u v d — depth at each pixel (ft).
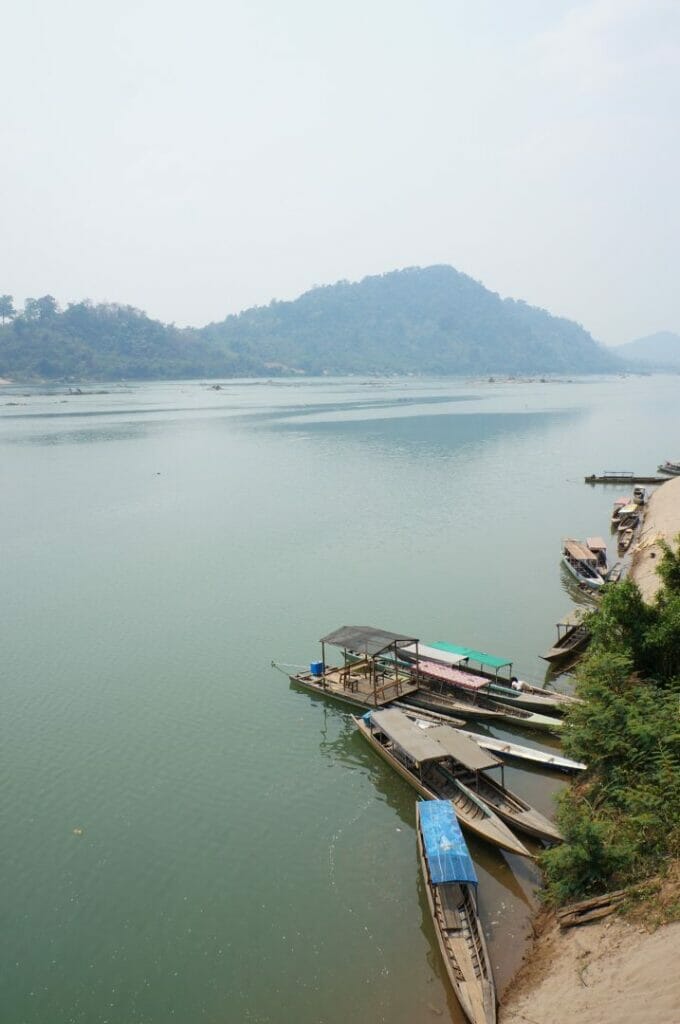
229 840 83.41
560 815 77.41
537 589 164.45
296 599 159.74
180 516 239.71
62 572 181.47
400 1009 60.64
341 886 75.66
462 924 66.03
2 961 67.36
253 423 537.24
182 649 135.64
